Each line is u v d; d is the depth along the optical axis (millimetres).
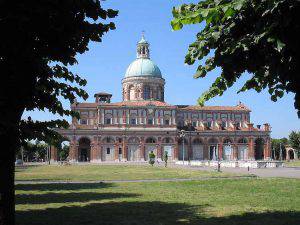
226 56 11445
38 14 11992
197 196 27828
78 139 140375
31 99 13500
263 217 18875
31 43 12516
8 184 12445
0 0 11414
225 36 11656
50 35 12844
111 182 42219
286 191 30203
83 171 71062
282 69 10992
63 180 46406
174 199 26203
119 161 142250
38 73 13359
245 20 11398
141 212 20844
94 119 147375
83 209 22062
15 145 12672
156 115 147375
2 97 12273
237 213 20094
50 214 20438
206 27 12102
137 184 39062
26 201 25828
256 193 29125
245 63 11688
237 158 151875
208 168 80750
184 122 155000
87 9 13219
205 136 151375
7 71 12406
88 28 13312
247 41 10758
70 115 16062
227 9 10070
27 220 18781
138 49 169625
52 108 15609
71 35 13125
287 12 10109
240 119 159500
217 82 13523
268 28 10242
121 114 145375
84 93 15906
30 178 50562
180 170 70875
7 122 12078
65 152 150625
